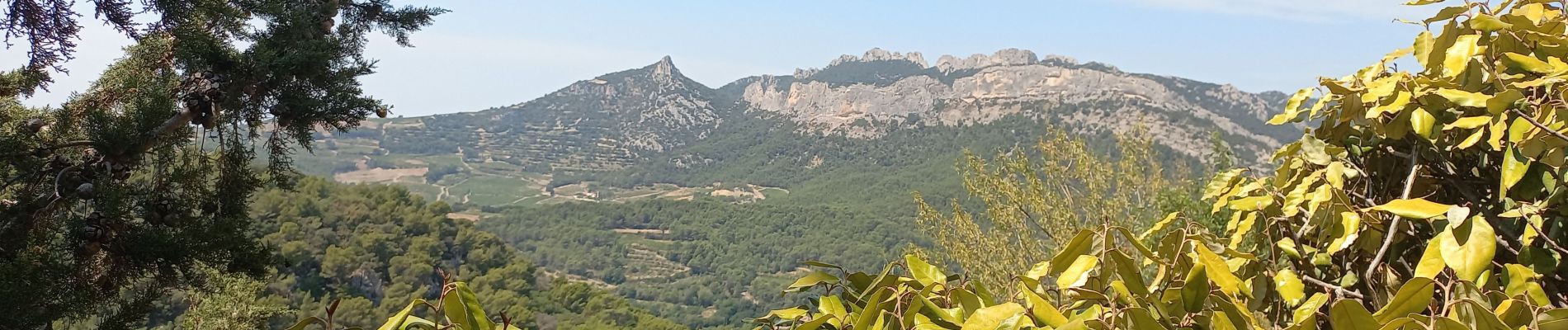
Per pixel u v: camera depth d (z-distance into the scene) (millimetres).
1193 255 1391
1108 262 1271
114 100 8781
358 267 46312
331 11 10016
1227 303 1226
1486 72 1566
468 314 1181
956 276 1485
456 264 54875
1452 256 1160
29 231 7527
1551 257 1341
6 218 7480
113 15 8141
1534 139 1250
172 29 8586
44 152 7801
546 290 57719
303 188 52562
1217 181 1948
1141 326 1120
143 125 7836
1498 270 1520
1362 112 1584
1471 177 1623
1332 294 1527
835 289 1567
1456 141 1548
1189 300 1222
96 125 7754
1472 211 1499
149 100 8164
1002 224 11516
